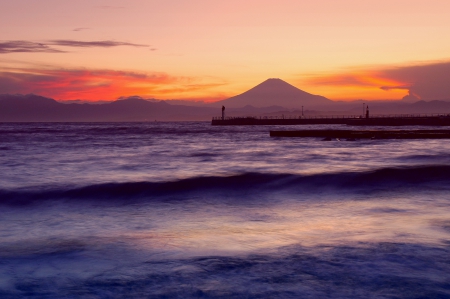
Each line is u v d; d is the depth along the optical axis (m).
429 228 10.11
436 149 36.09
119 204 14.11
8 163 26.31
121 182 16.91
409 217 11.44
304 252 8.38
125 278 7.18
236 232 10.19
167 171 22.19
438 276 6.98
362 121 111.19
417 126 99.38
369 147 39.12
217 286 6.78
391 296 6.30
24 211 13.20
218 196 15.25
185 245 9.08
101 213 12.79
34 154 33.28
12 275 7.39
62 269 7.67
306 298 6.30
